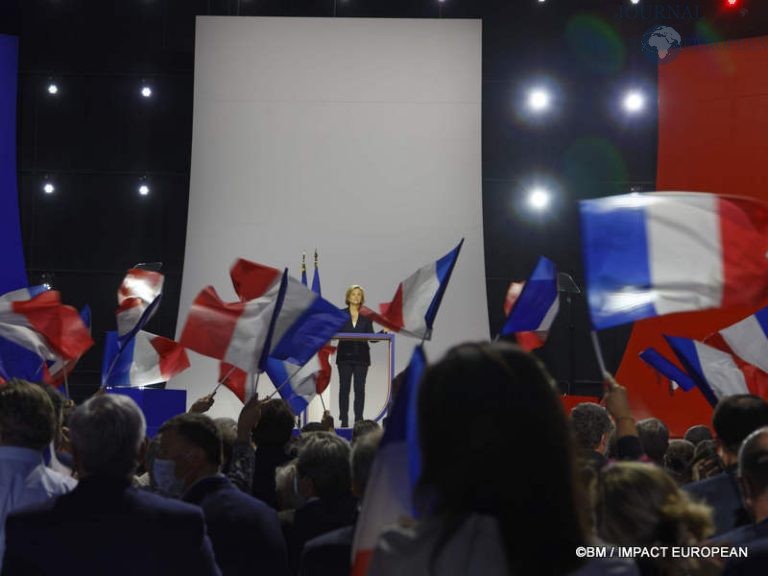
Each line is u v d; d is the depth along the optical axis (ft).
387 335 31.76
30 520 8.32
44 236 52.24
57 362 20.67
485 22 51.60
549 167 51.42
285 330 16.63
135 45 52.34
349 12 51.57
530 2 51.29
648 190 50.78
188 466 11.03
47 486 9.66
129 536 8.22
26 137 52.39
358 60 49.83
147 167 52.60
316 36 50.06
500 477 4.87
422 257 49.11
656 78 50.52
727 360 18.35
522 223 51.57
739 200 11.21
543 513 4.84
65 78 52.39
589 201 11.24
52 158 52.47
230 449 12.75
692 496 10.29
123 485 8.49
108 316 52.19
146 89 51.93
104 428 8.43
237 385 21.94
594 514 7.69
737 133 47.37
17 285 49.67
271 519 10.98
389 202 49.42
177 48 52.21
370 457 9.61
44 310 19.54
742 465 8.36
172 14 52.24
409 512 5.97
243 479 12.31
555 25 51.31
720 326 44.52
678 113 48.49
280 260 49.24
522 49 51.47
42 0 52.21
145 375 23.00
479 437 4.91
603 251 11.11
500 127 51.72
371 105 49.80
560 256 51.37
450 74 49.75
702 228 11.10
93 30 52.39
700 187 47.88
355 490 9.71
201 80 49.98
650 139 50.85
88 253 52.31
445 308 48.11
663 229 11.15
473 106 49.65
